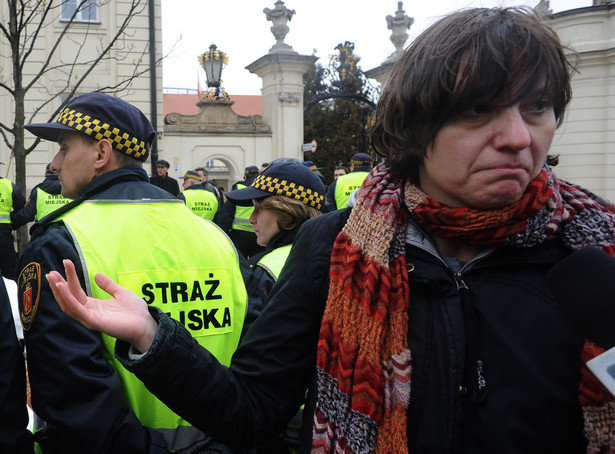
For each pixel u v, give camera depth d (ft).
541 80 3.20
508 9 3.42
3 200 22.79
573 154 38.52
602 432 3.14
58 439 5.28
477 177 3.31
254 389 4.10
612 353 2.55
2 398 5.42
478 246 3.64
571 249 3.51
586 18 37.19
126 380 5.73
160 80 47.50
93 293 5.56
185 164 53.67
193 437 6.12
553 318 3.37
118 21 45.47
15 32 18.89
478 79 3.16
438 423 3.41
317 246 4.06
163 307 6.06
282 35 55.88
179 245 6.31
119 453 5.18
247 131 55.11
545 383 3.27
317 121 98.94
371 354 3.44
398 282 3.54
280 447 6.56
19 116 19.31
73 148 6.38
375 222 3.65
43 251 5.50
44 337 5.20
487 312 3.46
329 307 3.70
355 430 3.44
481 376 3.39
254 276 7.41
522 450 3.27
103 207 6.07
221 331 6.45
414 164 3.77
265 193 8.34
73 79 44.19
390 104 3.64
